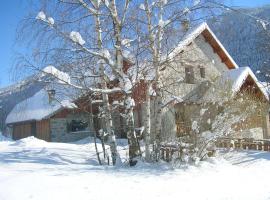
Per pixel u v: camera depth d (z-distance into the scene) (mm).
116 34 13219
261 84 27781
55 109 29906
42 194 8625
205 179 11414
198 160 13180
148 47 13266
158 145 13891
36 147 19203
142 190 9633
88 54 13164
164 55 13586
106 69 14328
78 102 16234
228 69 28984
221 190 10445
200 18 13273
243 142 19453
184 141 13391
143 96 14812
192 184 10680
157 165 13102
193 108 14383
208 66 27391
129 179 10617
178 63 14805
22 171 11070
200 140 13367
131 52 13352
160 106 14094
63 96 15992
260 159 15930
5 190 8727
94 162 15469
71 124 30812
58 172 11109
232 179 11805
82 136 30938
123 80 13445
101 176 10773
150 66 13469
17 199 8242
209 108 14320
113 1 13078
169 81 15758
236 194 10227
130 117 13750
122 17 13156
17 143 21125
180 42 13547
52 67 12836
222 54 28250
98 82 14844
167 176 11344
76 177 10414
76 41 12289
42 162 14336
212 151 14273
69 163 14664
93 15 13141
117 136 25859
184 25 13398
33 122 32938
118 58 13406
